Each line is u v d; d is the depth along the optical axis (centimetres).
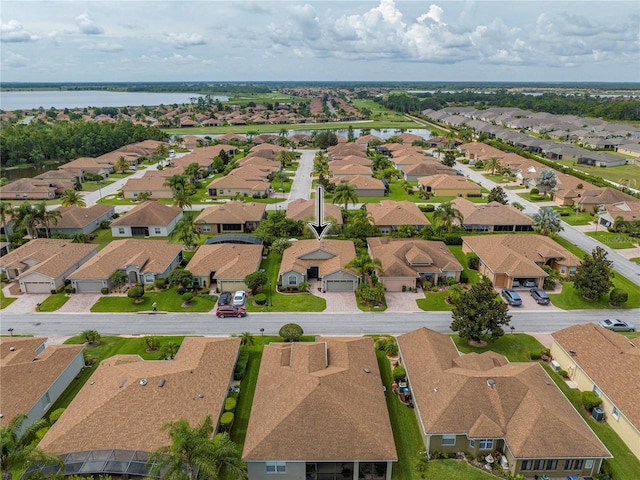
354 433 3575
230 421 3944
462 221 8744
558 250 7406
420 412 3941
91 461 3434
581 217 10319
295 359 4497
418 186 13362
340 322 5875
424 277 7012
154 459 3394
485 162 15588
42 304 6350
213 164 15412
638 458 3731
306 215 9125
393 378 4675
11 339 4906
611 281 6938
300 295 6606
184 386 4066
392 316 6050
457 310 5334
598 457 3497
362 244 8212
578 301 6462
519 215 9231
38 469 3372
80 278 6612
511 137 19612
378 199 12006
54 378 4381
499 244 7500
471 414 3797
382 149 18250
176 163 15112
